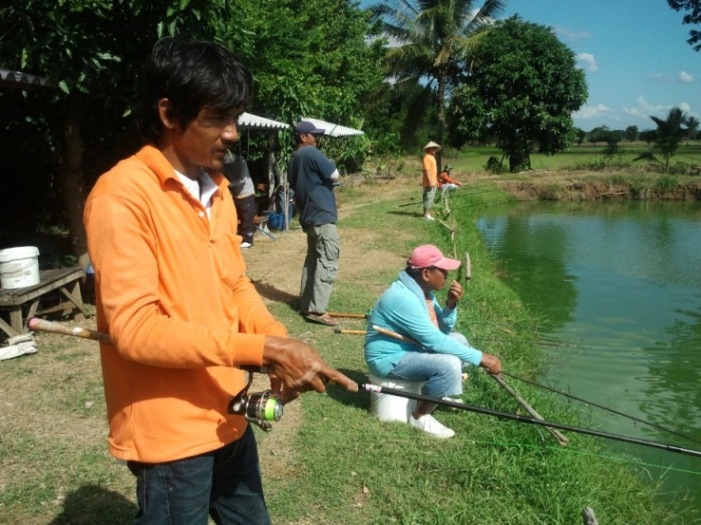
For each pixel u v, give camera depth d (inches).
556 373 263.3
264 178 577.3
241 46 293.7
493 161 1207.6
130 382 66.8
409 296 163.9
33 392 181.6
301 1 792.9
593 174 1075.3
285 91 498.0
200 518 70.2
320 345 228.7
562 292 411.5
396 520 130.1
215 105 64.9
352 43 942.4
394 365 165.3
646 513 152.9
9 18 226.7
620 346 299.4
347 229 504.4
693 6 975.6
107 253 61.7
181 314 66.3
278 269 354.6
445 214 588.1
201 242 68.7
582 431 103.7
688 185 988.6
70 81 230.2
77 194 267.7
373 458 151.6
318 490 138.7
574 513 137.1
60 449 152.3
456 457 152.1
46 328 68.1
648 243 605.6
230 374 72.6
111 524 125.9
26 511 128.9
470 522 130.3
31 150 296.5
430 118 1346.0
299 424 168.4
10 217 409.1
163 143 68.8
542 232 676.7
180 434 66.9
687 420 222.4
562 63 1112.8
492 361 168.2
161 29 231.9
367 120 1179.9
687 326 333.7
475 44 1084.5
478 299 335.0
